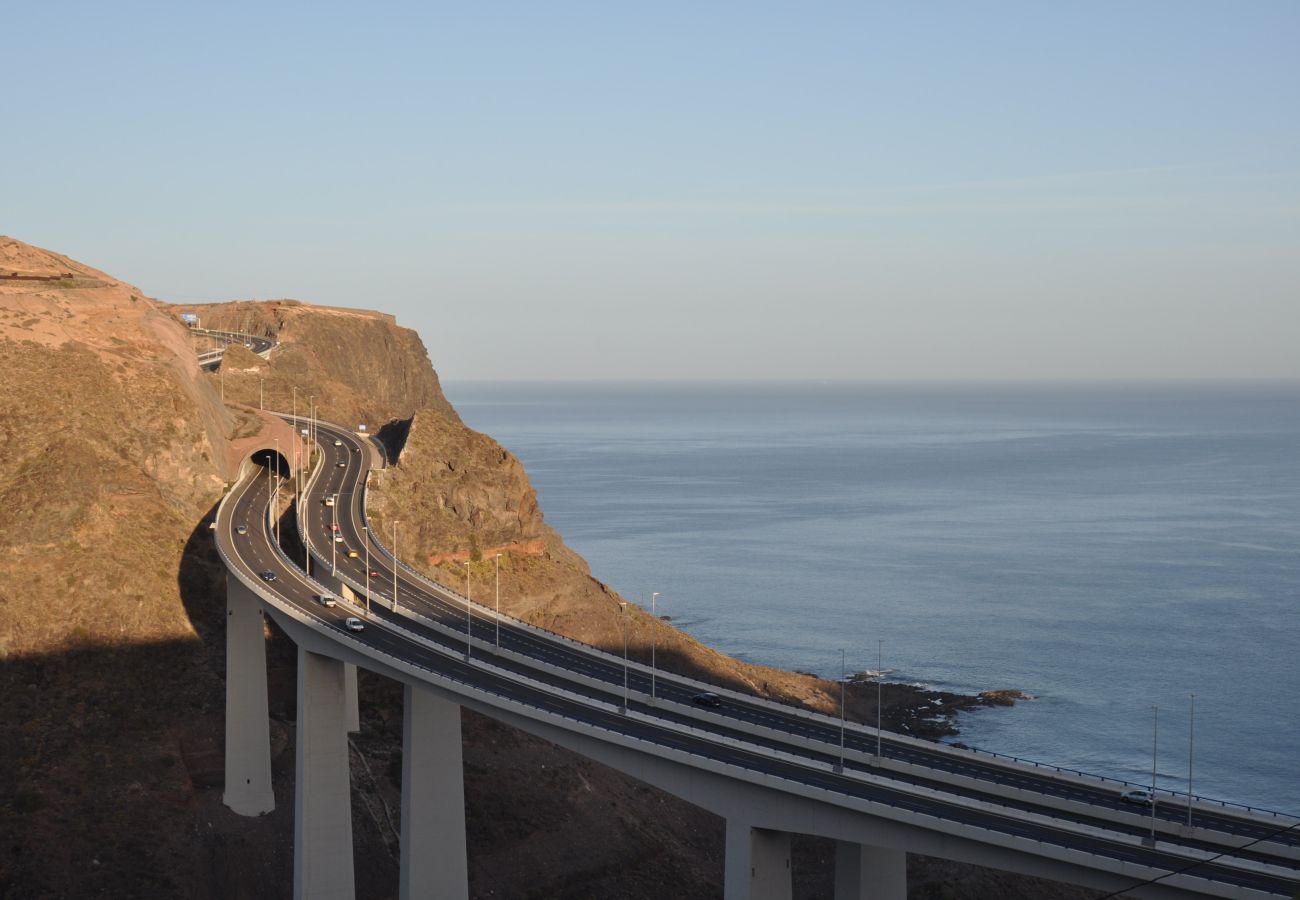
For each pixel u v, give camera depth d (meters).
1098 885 70.69
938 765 88.00
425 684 105.56
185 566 149.75
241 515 160.50
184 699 136.88
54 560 141.00
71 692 132.50
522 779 142.38
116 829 120.06
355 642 110.69
